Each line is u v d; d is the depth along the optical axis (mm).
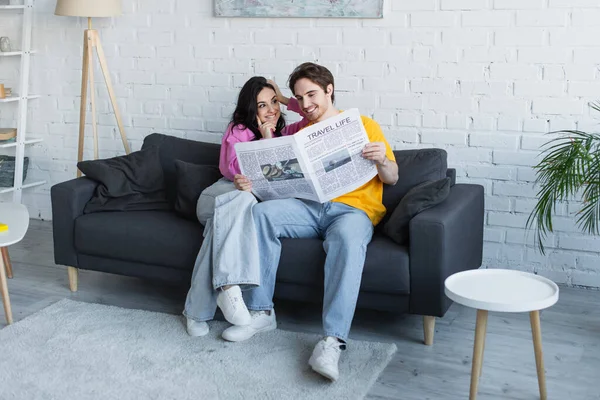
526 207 3383
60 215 3258
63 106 4262
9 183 4273
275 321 2920
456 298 2164
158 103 4008
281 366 2602
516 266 3455
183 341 2811
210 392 2426
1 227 2953
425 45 3402
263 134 3086
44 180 4422
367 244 2791
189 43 3865
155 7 3898
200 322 2879
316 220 2910
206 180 3227
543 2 3178
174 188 3484
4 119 4461
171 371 2570
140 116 4066
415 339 2852
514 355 2703
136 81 4027
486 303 2100
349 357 2658
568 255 3361
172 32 3891
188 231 3055
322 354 2502
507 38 3260
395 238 2787
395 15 3426
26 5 4137
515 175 3373
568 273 3379
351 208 2918
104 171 3309
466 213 2906
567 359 2674
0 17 4316
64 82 4223
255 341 2805
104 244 3166
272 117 3176
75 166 4332
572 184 2840
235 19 3742
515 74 3279
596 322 3004
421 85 3447
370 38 3492
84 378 2525
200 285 2869
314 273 2801
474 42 3316
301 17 3590
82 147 4039
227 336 2793
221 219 2863
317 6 3537
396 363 2648
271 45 3693
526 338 2848
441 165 3113
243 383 2480
